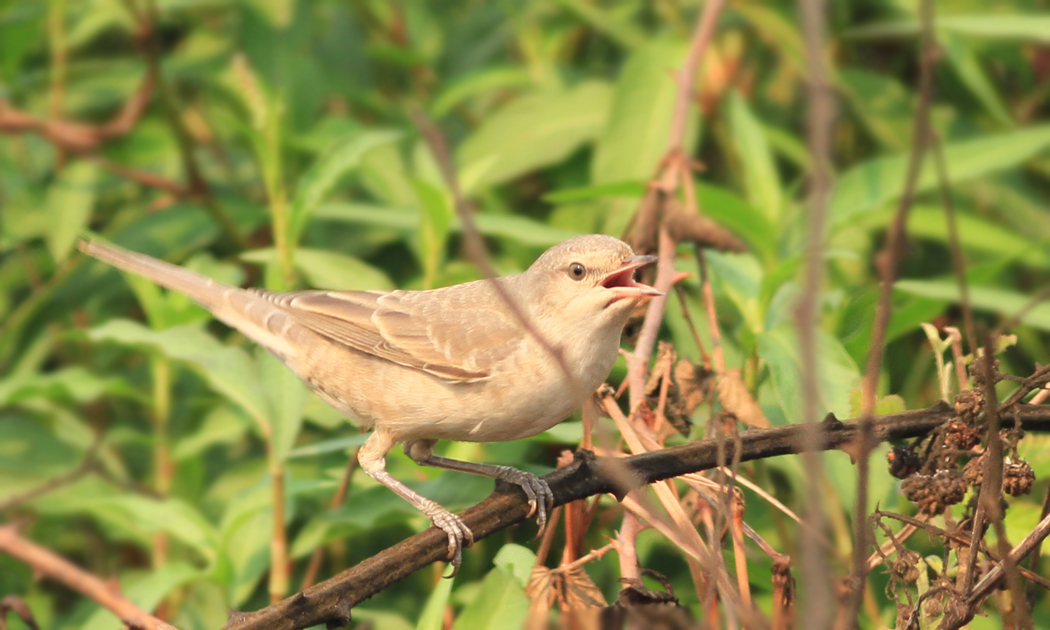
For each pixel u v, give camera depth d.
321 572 11.12
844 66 15.05
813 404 3.60
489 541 10.28
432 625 7.21
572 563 7.01
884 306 4.63
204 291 9.86
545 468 9.41
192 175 12.92
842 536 8.37
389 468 10.40
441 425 8.85
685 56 12.55
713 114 14.26
